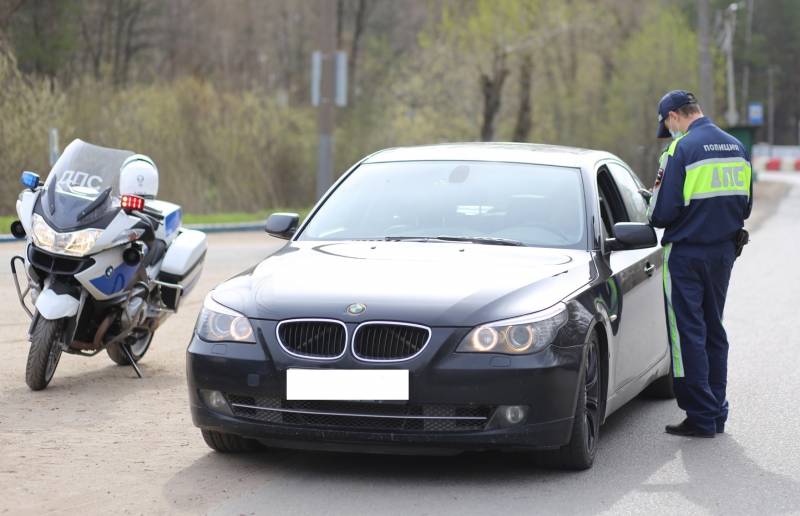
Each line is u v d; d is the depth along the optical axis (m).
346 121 87.50
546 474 14.71
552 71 104.31
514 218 16.73
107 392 19.52
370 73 98.44
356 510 12.95
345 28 116.50
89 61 110.94
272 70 123.88
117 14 116.69
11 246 44.22
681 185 17.20
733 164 17.33
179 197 66.50
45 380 19.41
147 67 111.81
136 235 19.52
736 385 21.30
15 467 14.56
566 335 14.06
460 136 97.06
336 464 15.00
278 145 72.75
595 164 18.22
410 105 96.44
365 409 13.75
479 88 97.38
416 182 17.62
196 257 21.78
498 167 17.70
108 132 63.62
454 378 13.51
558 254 15.97
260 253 45.97
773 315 30.48
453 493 13.73
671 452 16.19
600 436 17.22
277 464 14.97
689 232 17.23
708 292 17.42
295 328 13.99
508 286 14.40
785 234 61.09
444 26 97.75
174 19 126.25
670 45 108.62
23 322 26.58
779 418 18.59
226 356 14.10
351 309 13.85
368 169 18.22
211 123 69.81
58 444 15.83
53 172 19.84
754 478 14.75
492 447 13.76
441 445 13.70
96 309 20.17
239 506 13.04
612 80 108.31
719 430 17.56
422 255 15.55
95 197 19.69
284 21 127.38
